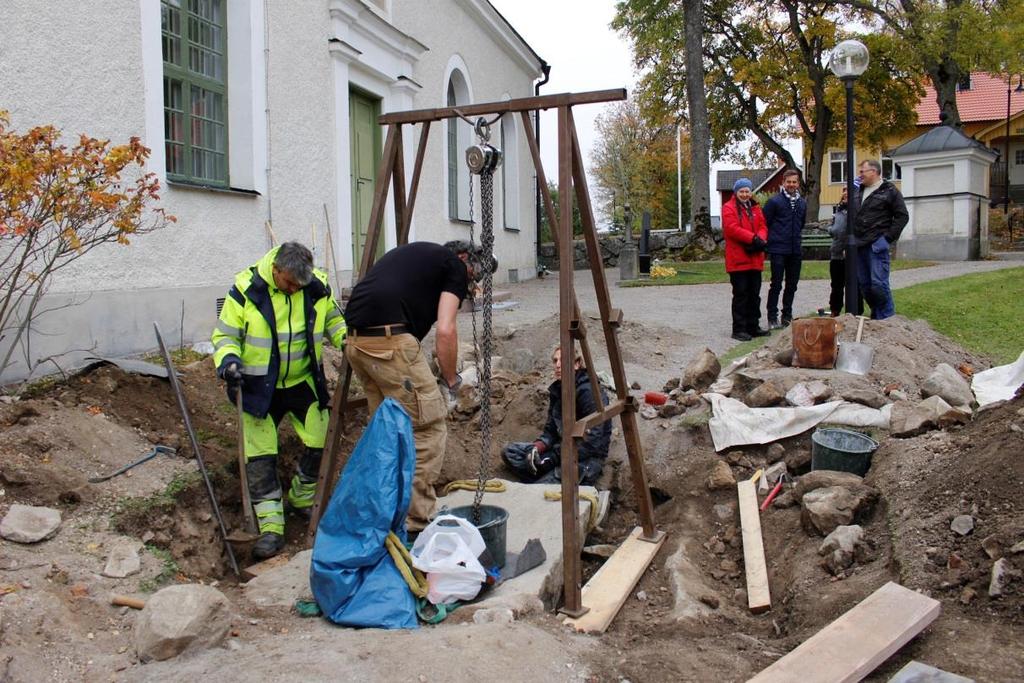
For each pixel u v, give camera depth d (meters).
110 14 6.70
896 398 6.48
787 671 3.12
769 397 6.38
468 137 16.52
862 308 9.51
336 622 3.80
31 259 5.83
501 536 4.36
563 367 4.27
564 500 4.24
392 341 4.51
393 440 4.02
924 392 6.68
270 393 4.89
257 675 3.06
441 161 14.65
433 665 3.17
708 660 3.44
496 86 18.52
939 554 3.94
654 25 29.20
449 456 6.20
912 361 7.38
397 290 4.52
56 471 4.46
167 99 7.75
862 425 5.91
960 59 25.20
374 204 5.02
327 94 10.38
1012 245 28.53
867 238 9.09
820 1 28.34
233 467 5.25
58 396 5.29
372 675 3.08
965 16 24.83
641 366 8.30
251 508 4.75
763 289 13.85
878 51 28.27
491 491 5.66
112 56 6.73
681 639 3.90
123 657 3.29
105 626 3.56
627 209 19.12
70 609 3.60
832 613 3.90
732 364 7.57
